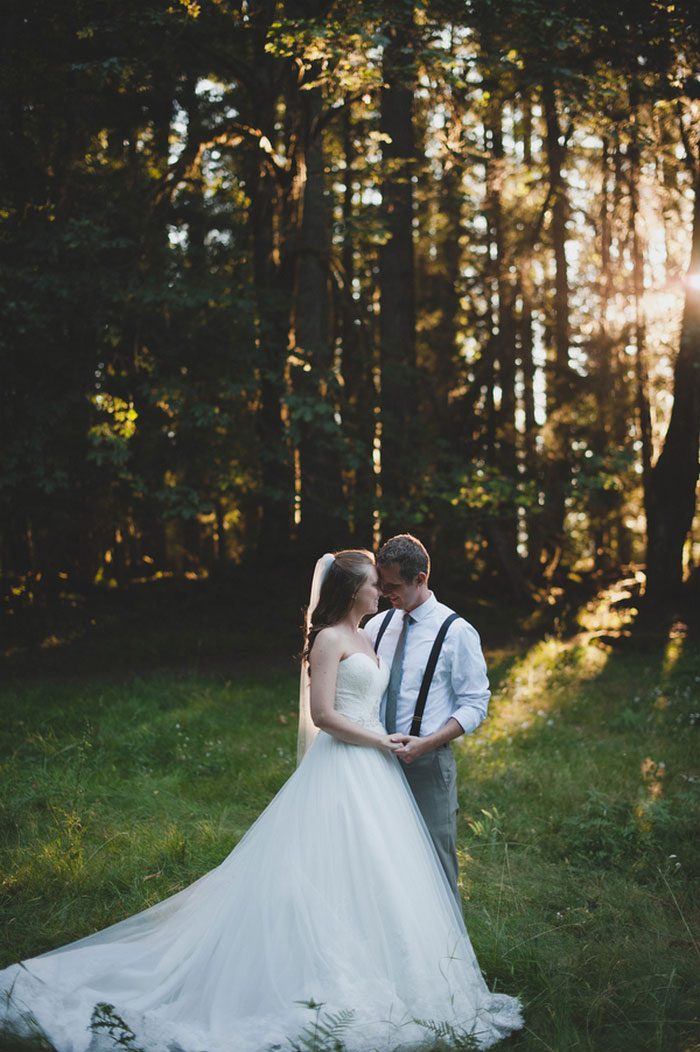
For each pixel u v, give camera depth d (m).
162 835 4.88
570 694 8.99
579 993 3.37
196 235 14.59
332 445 12.16
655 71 11.73
